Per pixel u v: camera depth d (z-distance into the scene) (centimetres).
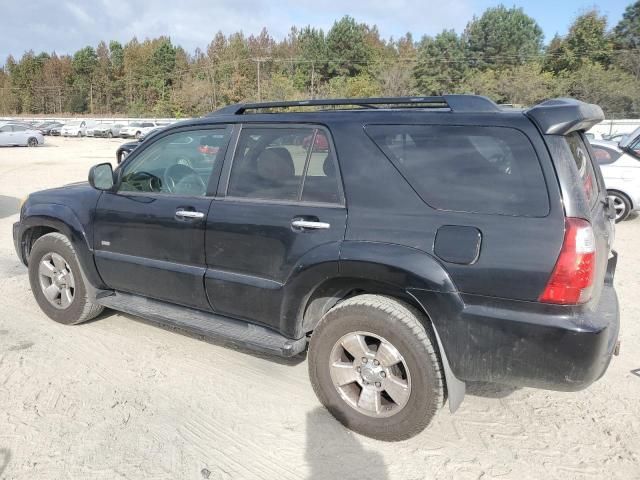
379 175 293
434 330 275
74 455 289
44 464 281
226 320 364
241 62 8125
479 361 268
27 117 9088
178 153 379
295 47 9356
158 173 388
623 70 6141
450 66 6644
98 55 10912
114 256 402
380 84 6638
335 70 8219
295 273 309
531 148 261
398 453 294
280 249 317
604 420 325
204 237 348
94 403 339
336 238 296
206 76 8444
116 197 403
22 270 629
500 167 267
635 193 925
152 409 333
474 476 277
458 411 335
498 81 5797
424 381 282
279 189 326
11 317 475
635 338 444
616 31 6931
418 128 290
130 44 10500
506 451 296
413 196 283
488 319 261
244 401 344
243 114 358
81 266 428
